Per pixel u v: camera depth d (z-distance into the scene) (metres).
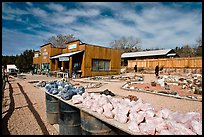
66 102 5.00
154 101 9.97
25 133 5.56
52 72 36.09
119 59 35.16
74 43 32.50
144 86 17.02
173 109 8.09
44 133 5.60
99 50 31.39
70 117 4.99
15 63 67.12
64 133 5.07
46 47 39.34
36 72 45.72
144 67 40.94
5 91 13.84
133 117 3.62
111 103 4.45
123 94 12.25
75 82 21.80
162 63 37.69
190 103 9.50
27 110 8.23
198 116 3.82
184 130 3.24
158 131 3.28
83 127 4.18
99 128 3.94
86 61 29.38
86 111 4.11
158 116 3.91
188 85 15.75
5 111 7.87
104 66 32.41
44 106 9.05
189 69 32.72
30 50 65.19
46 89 6.87
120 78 26.34
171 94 12.16
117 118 3.70
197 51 58.78
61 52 38.66
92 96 5.14
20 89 15.25
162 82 17.72
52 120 6.38
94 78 26.66
